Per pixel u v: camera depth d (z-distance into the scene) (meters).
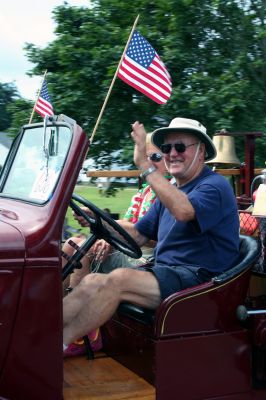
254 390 2.89
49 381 2.39
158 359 2.69
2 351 2.33
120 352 3.12
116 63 6.33
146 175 2.83
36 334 2.36
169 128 3.11
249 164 4.58
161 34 6.89
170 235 3.09
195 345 2.75
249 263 2.91
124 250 2.96
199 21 6.78
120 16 7.20
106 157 6.92
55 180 2.53
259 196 3.25
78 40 6.86
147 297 2.87
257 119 6.53
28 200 2.71
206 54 6.90
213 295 2.80
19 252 2.32
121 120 6.66
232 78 6.43
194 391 2.75
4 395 2.37
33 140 3.03
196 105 6.14
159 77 4.07
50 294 2.36
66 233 3.87
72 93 6.59
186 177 3.16
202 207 2.87
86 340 3.18
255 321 2.86
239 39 6.93
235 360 2.84
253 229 3.72
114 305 2.79
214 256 3.00
